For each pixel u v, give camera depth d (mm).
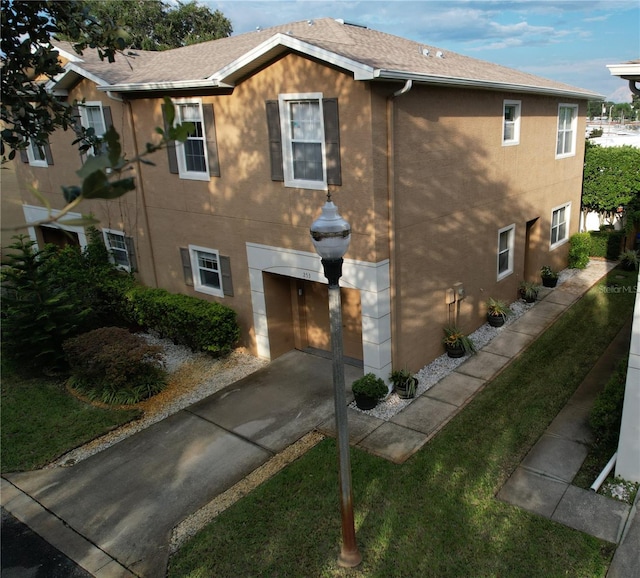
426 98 10008
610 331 12906
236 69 9930
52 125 5746
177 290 13812
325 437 9320
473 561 6469
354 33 11578
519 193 14156
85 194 1565
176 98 11844
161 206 13305
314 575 6477
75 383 11508
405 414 9883
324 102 9406
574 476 7871
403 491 7754
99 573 6773
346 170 9555
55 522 7688
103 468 8852
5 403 10953
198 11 32156
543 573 6234
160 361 12555
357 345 12148
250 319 12445
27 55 5074
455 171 11289
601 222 21969
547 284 16375
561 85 15672
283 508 7621
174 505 7898
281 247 11133
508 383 10734
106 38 5562
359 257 9906
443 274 11609
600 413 8438
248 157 11031
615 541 6625
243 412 10336
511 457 8398
